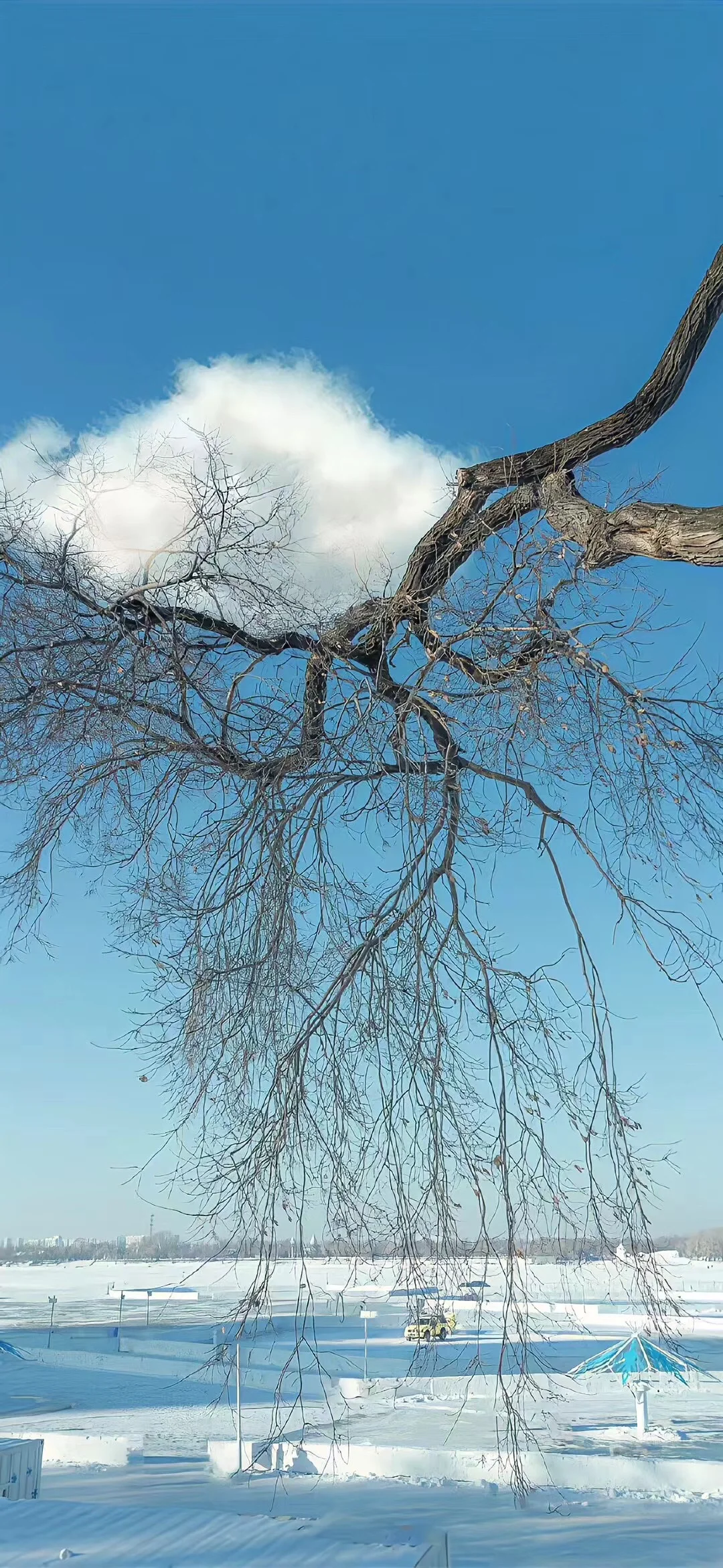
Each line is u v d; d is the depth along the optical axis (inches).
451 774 129.0
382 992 127.0
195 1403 1396.4
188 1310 2283.5
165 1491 708.7
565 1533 611.5
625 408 125.0
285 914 137.0
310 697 150.9
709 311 120.0
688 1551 575.5
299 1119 121.0
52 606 143.4
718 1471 762.2
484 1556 551.5
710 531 99.7
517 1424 110.7
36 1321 3080.7
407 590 138.6
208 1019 139.3
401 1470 761.6
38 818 154.2
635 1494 730.2
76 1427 1214.3
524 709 127.1
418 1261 119.3
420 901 123.7
